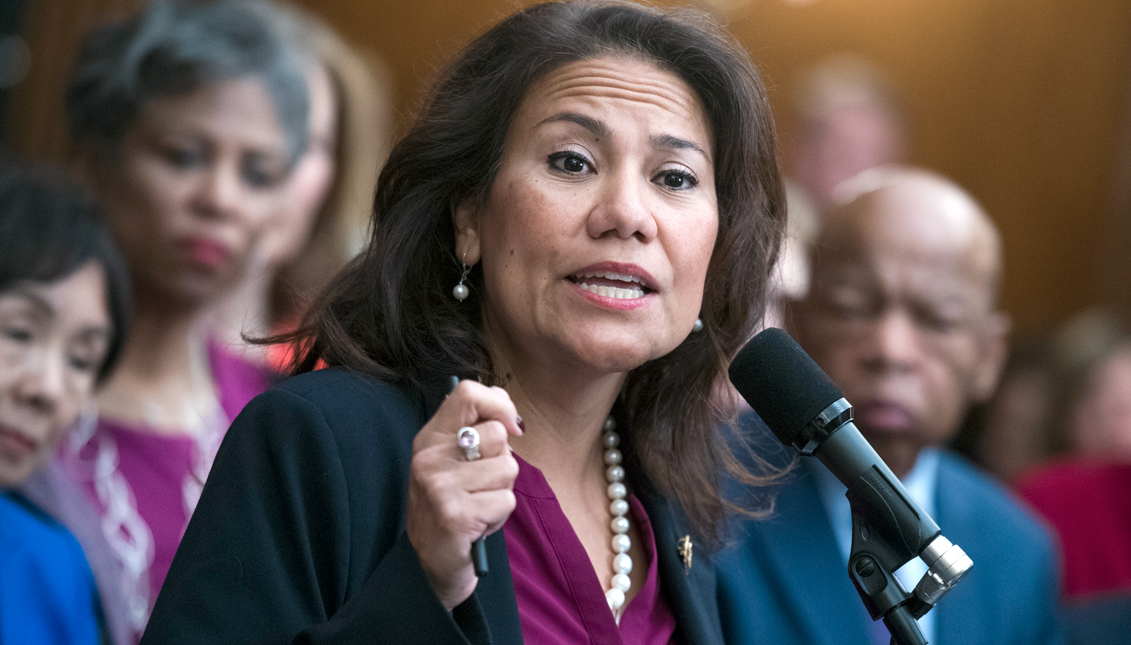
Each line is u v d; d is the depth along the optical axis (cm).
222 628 574
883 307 1070
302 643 562
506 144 691
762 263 778
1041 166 2581
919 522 605
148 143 1128
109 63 1126
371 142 1414
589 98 675
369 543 620
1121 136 2545
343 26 2398
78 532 904
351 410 639
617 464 768
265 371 1238
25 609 822
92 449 1051
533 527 690
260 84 1152
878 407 1064
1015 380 1753
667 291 671
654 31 708
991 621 1034
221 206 1132
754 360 658
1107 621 1230
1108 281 2530
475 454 548
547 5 719
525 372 712
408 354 689
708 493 786
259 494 607
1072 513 1498
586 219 659
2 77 1847
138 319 1123
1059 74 2580
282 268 1297
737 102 724
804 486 934
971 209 1114
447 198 711
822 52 2442
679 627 732
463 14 2394
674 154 686
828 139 2072
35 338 877
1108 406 1697
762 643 838
